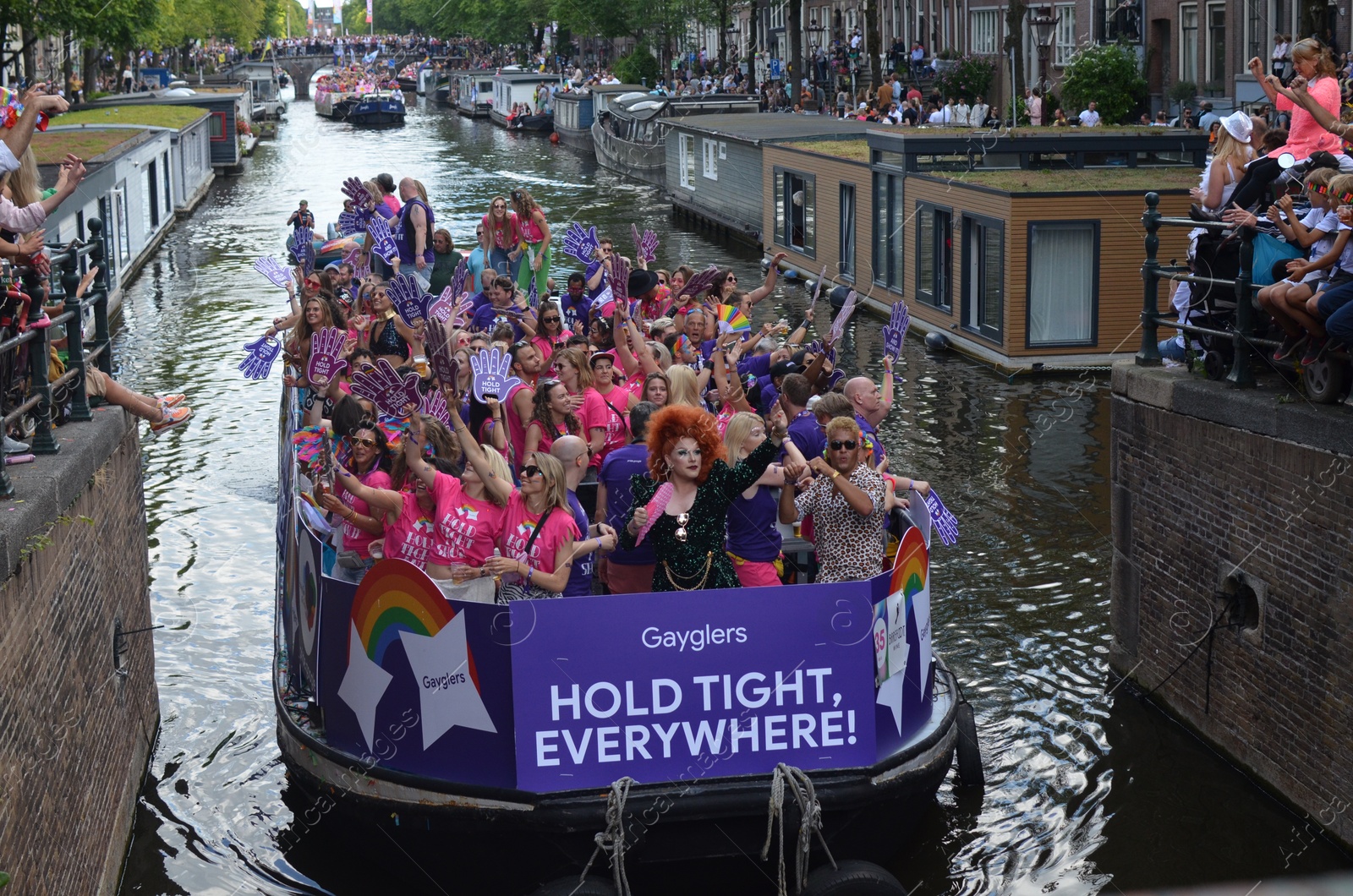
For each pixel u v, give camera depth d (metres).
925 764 7.38
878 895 6.86
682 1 63.69
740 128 35.78
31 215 7.18
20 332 7.30
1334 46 29.02
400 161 57.38
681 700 6.88
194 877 8.05
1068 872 7.88
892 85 40.78
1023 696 9.93
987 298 20.75
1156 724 9.47
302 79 128.88
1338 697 7.78
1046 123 33.81
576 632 6.80
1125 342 20.03
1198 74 35.34
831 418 7.68
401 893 7.86
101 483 8.16
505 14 87.12
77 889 7.14
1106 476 14.69
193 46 95.31
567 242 14.09
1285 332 8.30
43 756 6.64
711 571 7.04
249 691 10.36
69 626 7.27
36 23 36.72
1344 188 7.48
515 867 6.99
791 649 6.94
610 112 52.44
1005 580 11.93
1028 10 37.25
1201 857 7.92
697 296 11.75
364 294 11.95
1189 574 9.20
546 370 10.02
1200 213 9.20
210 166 52.16
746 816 6.85
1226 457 8.70
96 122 41.25
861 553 7.42
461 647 6.88
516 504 7.15
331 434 9.05
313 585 8.28
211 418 17.91
